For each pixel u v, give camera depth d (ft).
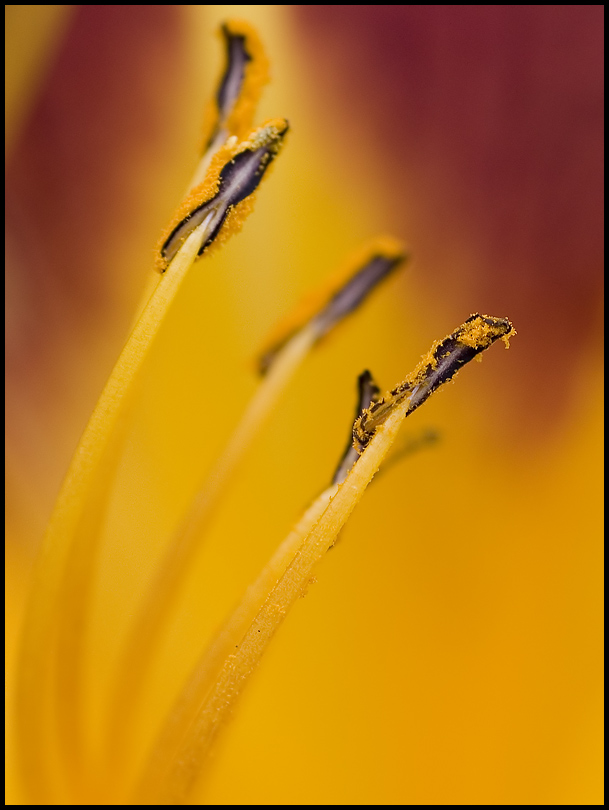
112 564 0.45
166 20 0.45
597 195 0.45
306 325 0.44
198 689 0.41
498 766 0.45
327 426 0.46
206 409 0.46
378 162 0.45
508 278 0.45
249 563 0.46
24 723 0.41
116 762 0.43
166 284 0.40
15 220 0.45
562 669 0.45
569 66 0.44
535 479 0.45
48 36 0.44
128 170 0.45
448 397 0.45
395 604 0.46
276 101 0.45
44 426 0.45
